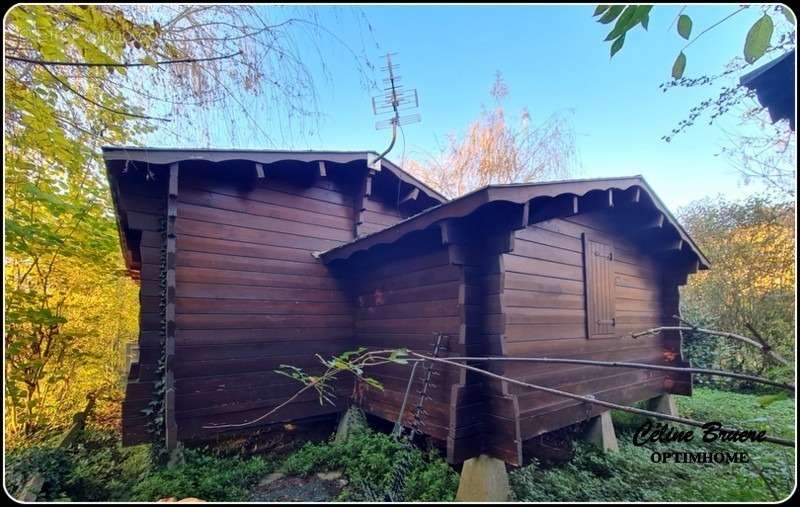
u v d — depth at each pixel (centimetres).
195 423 396
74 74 310
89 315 691
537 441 472
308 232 504
